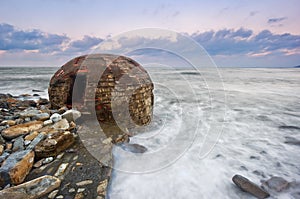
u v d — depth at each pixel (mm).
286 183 2953
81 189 2498
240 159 3965
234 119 7133
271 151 4391
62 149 3348
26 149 3072
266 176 3359
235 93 13484
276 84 19703
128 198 2631
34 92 12945
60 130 3752
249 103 10195
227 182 3135
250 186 2838
